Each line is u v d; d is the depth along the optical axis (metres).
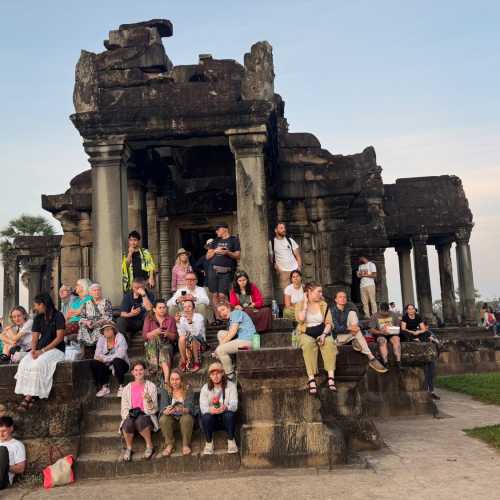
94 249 11.15
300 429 7.29
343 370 8.10
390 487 6.16
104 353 8.50
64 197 16.61
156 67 12.72
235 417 7.45
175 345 8.92
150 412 7.38
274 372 7.45
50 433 7.52
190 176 15.80
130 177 13.38
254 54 11.28
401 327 13.68
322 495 5.93
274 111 11.45
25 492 6.75
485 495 5.77
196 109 11.14
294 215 15.72
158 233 15.55
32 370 7.49
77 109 11.33
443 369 19.75
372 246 22.08
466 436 8.93
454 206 28.88
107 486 6.75
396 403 11.34
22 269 32.62
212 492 6.20
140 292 10.02
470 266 28.61
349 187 15.48
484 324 29.45
